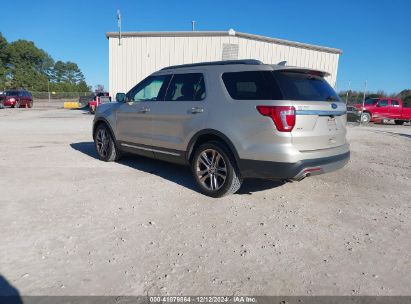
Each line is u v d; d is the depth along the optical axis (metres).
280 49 20.52
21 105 32.75
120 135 6.36
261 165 4.13
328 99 4.45
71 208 4.16
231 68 4.57
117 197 4.61
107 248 3.20
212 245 3.33
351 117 22.52
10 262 2.91
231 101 4.40
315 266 3.01
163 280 2.73
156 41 19.33
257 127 4.10
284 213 4.22
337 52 21.89
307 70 4.37
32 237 3.36
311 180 5.84
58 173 5.81
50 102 52.28
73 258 3.00
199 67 5.00
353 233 3.71
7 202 4.29
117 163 6.78
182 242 3.37
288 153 3.95
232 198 4.73
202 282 2.72
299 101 4.02
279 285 2.72
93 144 9.03
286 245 3.38
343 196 5.00
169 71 5.49
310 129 4.11
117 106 6.40
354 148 9.88
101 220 3.83
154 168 6.38
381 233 3.73
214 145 4.57
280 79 4.12
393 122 25.47
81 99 34.06
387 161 7.92
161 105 5.38
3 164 6.35
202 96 4.80
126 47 19.38
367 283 2.78
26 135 10.61
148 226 3.71
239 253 3.19
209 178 4.76
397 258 3.19
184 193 4.88
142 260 3.01
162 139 5.41
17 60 94.75
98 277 2.74
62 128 13.01
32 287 2.59
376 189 5.43
